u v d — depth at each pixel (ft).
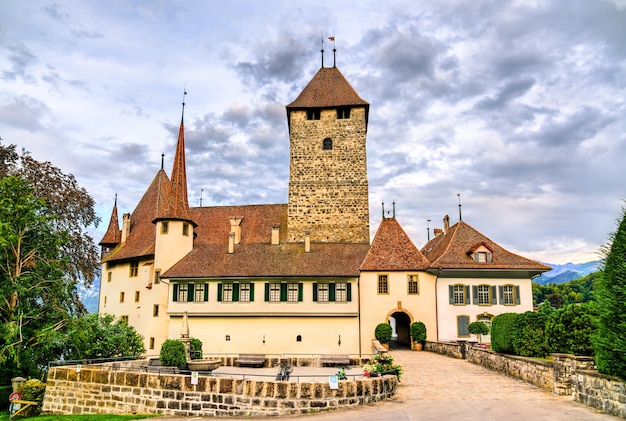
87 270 142.20
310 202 171.73
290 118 177.58
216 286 151.74
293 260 157.17
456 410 60.70
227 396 69.92
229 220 177.27
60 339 101.86
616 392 55.11
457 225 161.27
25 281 104.22
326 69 182.70
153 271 158.92
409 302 148.56
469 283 148.25
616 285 56.03
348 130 174.81
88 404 79.87
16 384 85.97
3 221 106.32
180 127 171.32
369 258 153.69
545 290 291.38
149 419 69.51
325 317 148.36
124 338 115.75
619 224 57.77
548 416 55.52
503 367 91.97
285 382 68.08
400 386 79.82
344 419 59.62
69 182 148.56
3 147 138.10
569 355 68.03
